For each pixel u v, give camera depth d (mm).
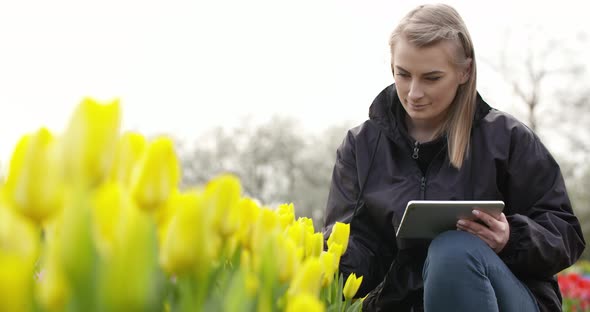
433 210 2045
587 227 32156
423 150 2553
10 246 656
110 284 561
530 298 2174
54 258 643
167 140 761
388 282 2451
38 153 660
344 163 2738
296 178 43125
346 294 1722
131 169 862
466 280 1976
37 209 662
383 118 2627
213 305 782
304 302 665
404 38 2439
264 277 806
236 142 43906
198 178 43062
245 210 1097
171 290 852
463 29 2475
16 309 548
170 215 860
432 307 2010
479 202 2037
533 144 2471
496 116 2535
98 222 702
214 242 954
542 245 2186
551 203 2389
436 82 2424
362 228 2617
